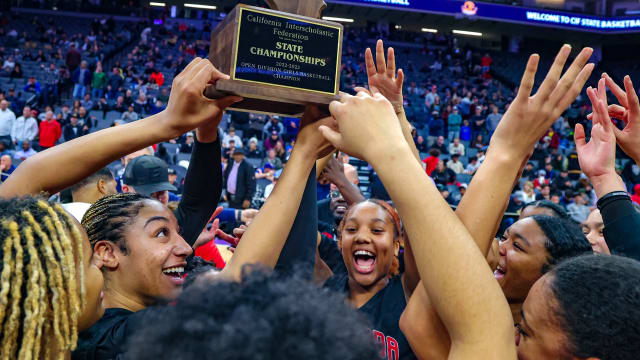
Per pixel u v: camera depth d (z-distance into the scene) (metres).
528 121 0.79
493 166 0.80
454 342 0.71
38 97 13.56
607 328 0.69
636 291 0.70
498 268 1.39
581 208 8.52
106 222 1.10
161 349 0.47
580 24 24.83
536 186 10.46
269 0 1.14
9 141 9.80
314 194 1.13
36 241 0.73
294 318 0.47
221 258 2.21
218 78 1.01
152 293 1.10
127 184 2.56
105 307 1.07
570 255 1.28
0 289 0.68
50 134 9.80
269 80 1.07
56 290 0.72
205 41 21.16
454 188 9.41
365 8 24.95
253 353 0.44
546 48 27.52
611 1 26.28
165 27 22.16
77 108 12.23
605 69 26.11
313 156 1.04
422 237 0.70
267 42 1.08
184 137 10.18
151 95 15.23
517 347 0.83
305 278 0.58
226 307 0.49
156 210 1.13
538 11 24.50
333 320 0.49
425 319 0.82
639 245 1.00
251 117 11.71
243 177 6.30
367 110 0.77
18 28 21.53
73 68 14.83
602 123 1.11
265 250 0.93
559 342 0.73
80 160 0.93
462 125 15.66
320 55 1.11
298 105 1.19
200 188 1.22
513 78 24.81
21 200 0.78
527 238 1.30
